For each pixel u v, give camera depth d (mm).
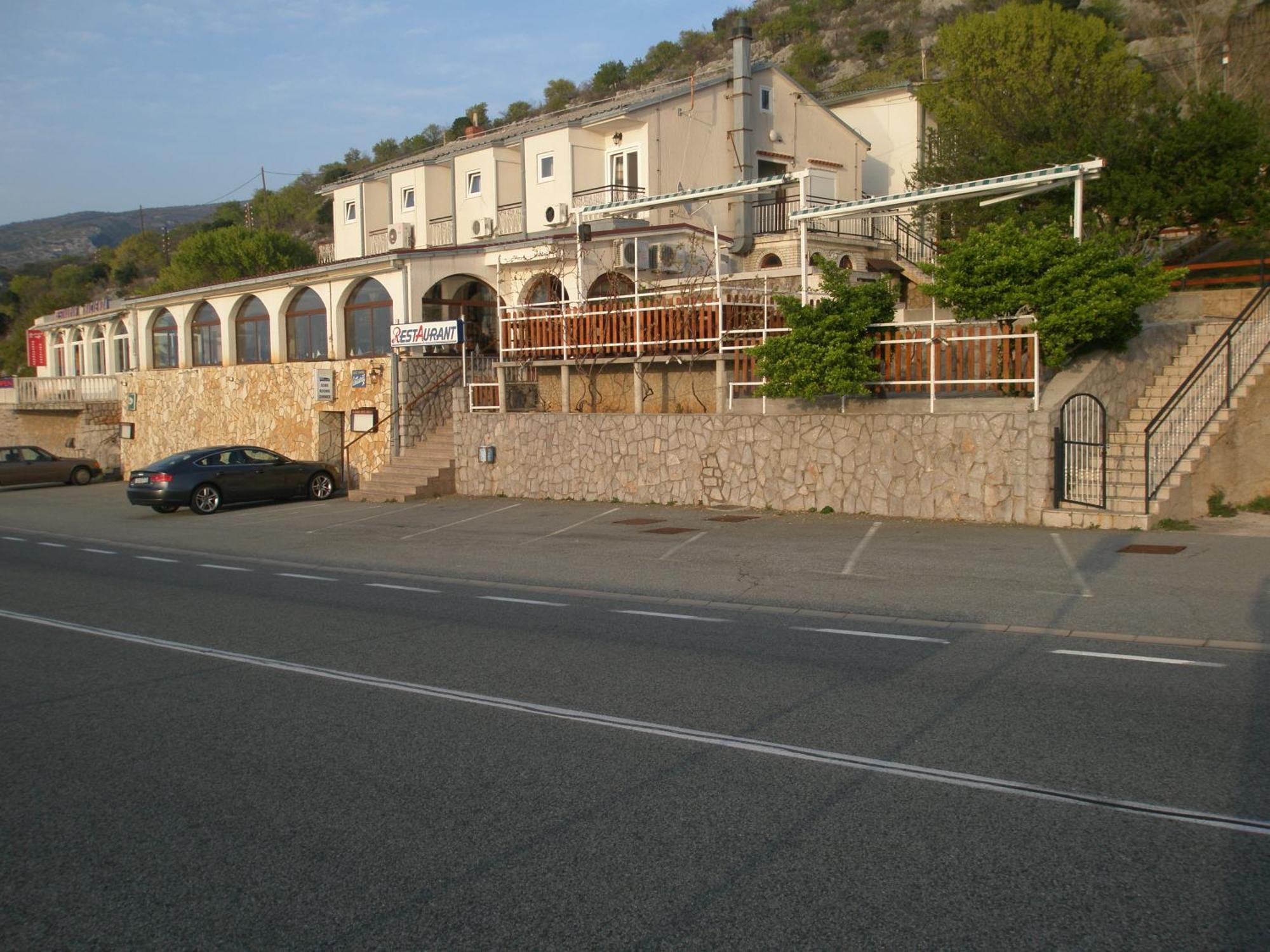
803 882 4414
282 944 4047
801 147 34688
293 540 18484
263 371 31375
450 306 29016
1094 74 30703
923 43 61188
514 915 4207
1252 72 36969
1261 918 4004
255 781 5941
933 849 4703
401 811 5395
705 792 5527
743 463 18328
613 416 20172
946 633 9344
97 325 47594
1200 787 5383
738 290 20641
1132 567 11797
